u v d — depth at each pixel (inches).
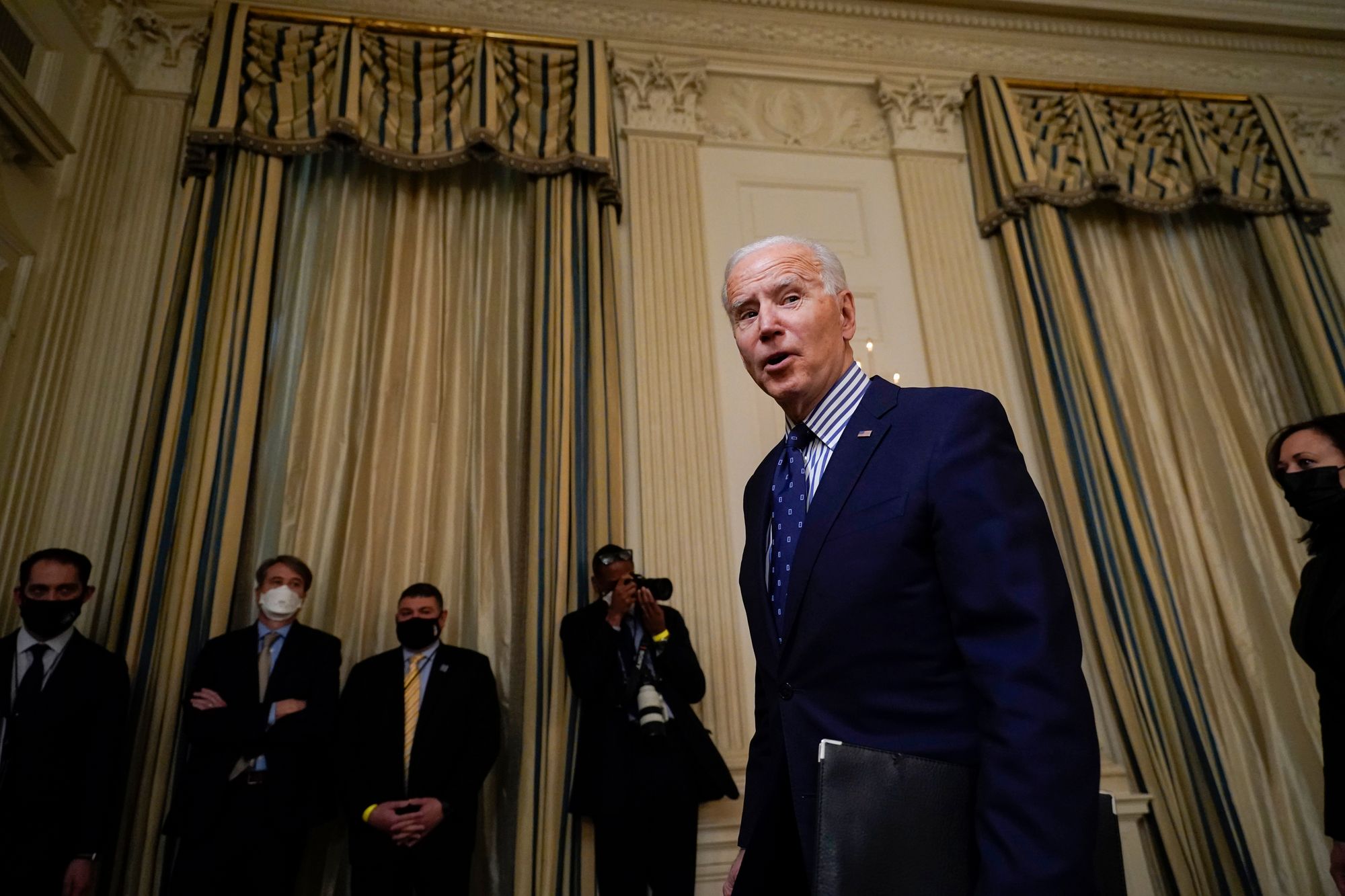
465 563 150.7
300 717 114.6
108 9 164.9
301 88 165.9
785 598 49.6
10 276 137.5
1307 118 222.8
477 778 120.5
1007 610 39.0
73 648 114.3
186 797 108.8
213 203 155.9
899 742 42.1
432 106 172.1
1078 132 202.4
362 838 113.1
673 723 125.0
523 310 168.7
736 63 202.5
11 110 132.6
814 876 38.4
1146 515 172.9
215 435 140.6
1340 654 78.8
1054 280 186.2
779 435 168.9
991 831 35.3
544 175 172.7
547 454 152.2
